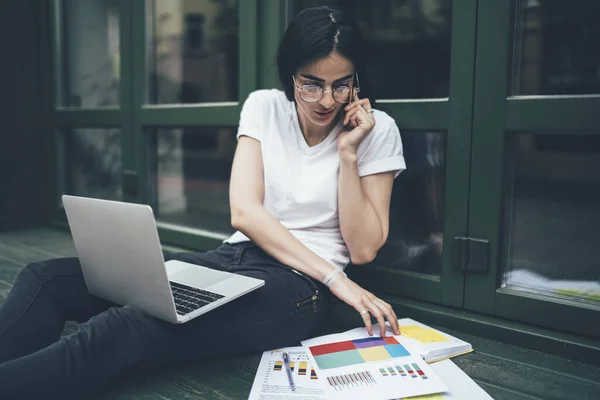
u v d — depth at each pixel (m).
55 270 1.49
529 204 1.84
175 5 2.71
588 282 1.75
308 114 1.60
